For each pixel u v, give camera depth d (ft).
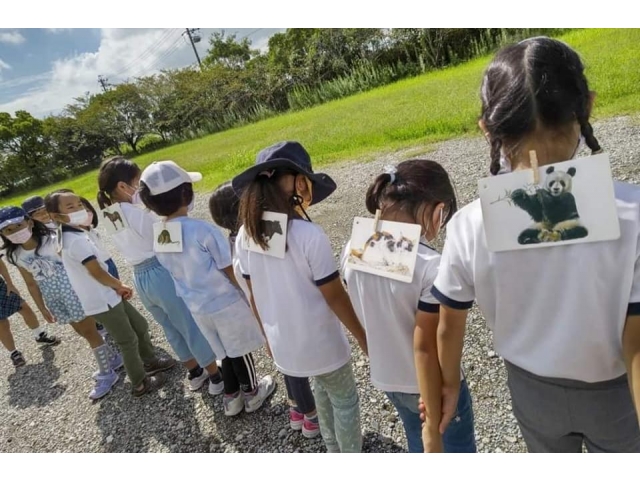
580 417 3.35
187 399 8.83
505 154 2.97
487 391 6.99
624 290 2.68
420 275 4.13
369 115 33.09
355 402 5.93
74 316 9.23
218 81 76.18
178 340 8.65
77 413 9.39
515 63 2.80
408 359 4.62
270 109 69.56
